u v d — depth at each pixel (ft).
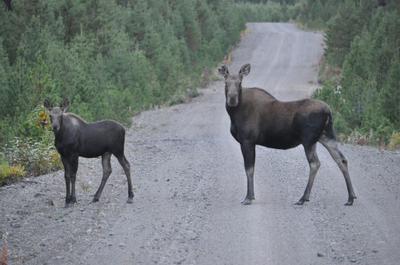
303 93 255.70
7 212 78.18
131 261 59.93
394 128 149.79
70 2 196.54
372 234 67.36
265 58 372.99
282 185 93.20
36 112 118.11
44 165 104.32
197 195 87.30
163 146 134.92
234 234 68.13
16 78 128.88
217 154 123.13
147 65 232.73
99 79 182.80
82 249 63.72
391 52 185.16
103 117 158.20
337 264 58.23
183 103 232.53
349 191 80.64
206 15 359.87
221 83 294.66
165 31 280.31
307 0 548.72
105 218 75.56
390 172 102.83
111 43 208.54
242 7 583.17
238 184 94.27
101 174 102.32
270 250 62.59
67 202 81.82
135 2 277.03
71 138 81.15
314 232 68.39
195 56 318.04
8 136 114.11
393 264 57.88
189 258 60.59
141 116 195.11
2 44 161.27
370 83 173.58
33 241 66.54
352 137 147.13
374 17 261.85
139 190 91.09
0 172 95.86
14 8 174.91
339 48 301.02
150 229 70.49
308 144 81.61
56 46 160.97
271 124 82.84
